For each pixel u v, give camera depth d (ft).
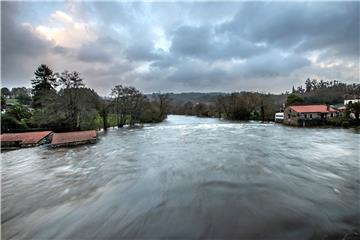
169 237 24.85
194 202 33.53
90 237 25.57
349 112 150.61
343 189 37.45
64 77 120.67
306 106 180.45
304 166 51.90
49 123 117.60
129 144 89.66
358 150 70.18
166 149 76.95
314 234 24.47
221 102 302.04
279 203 32.37
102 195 37.58
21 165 59.77
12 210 32.99
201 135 115.55
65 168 55.62
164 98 287.07
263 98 257.96
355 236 23.94
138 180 44.68
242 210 30.48
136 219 29.12
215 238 24.32
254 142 88.69
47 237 25.89
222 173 47.42
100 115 158.81
